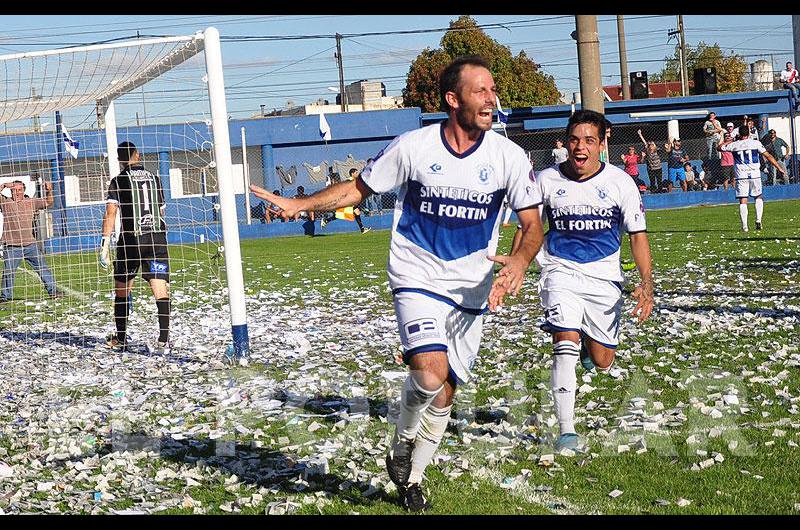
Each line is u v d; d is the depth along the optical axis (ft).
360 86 221.66
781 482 16.85
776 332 31.32
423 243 16.42
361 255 76.13
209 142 32.83
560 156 96.17
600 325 21.03
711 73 147.23
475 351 17.04
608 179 20.62
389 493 17.21
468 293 16.57
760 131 141.90
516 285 15.76
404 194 16.53
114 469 19.38
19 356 35.37
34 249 54.95
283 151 140.97
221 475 18.60
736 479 17.12
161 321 35.65
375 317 41.47
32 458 20.66
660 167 124.06
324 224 111.86
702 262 55.77
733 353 28.35
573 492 16.93
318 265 69.10
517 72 215.92
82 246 67.46
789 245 62.39
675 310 37.65
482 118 15.83
